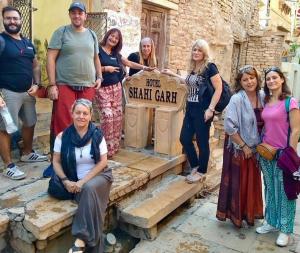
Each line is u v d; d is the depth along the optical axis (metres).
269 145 3.51
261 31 12.38
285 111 3.39
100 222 3.02
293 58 16.72
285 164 3.36
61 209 3.06
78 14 3.59
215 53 10.41
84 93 3.83
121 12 6.38
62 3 6.94
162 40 8.07
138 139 4.88
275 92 3.48
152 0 7.27
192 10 8.74
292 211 3.57
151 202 3.83
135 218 3.53
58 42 3.63
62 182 3.12
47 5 7.03
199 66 4.16
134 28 6.75
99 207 2.99
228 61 11.20
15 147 4.34
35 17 7.06
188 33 8.76
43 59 7.00
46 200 3.22
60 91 3.74
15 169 3.70
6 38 3.62
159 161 4.52
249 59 12.64
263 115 3.53
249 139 3.64
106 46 4.33
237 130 3.65
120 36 4.35
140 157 4.66
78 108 3.01
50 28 7.10
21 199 3.23
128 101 4.99
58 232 3.04
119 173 4.03
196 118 4.21
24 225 2.90
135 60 5.05
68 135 3.12
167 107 4.66
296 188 3.43
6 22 3.59
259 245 3.61
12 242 3.02
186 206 4.43
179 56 8.57
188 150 4.44
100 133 3.14
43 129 4.87
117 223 3.74
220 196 3.90
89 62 3.77
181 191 4.15
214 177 5.43
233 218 3.83
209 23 9.65
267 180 3.66
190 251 3.46
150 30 7.65
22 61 3.68
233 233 3.82
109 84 4.34
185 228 3.90
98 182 2.99
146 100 4.84
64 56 3.68
